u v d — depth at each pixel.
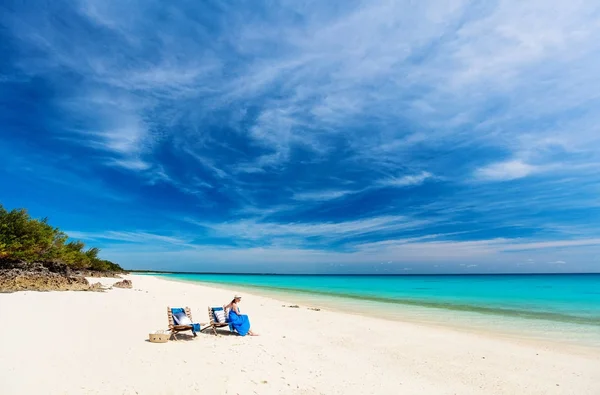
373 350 12.09
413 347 12.73
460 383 8.95
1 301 16.77
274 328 15.41
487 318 21.22
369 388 8.18
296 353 10.99
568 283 91.06
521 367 10.46
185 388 7.34
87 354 9.12
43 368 7.79
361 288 60.25
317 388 7.95
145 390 7.07
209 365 8.98
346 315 21.36
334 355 11.07
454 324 18.75
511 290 55.06
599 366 10.68
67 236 39.38
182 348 10.52
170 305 21.41
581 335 15.73
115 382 7.36
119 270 83.69
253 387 7.70
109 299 21.89
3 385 6.67
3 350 8.78
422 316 21.98
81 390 6.83
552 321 20.08
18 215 32.12
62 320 13.25
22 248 31.19
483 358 11.40
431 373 9.69
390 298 37.16
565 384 9.05
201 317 17.86
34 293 21.39
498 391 8.46
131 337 11.47
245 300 30.12
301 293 44.59
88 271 53.72
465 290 54.81
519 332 16.47
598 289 57.69
